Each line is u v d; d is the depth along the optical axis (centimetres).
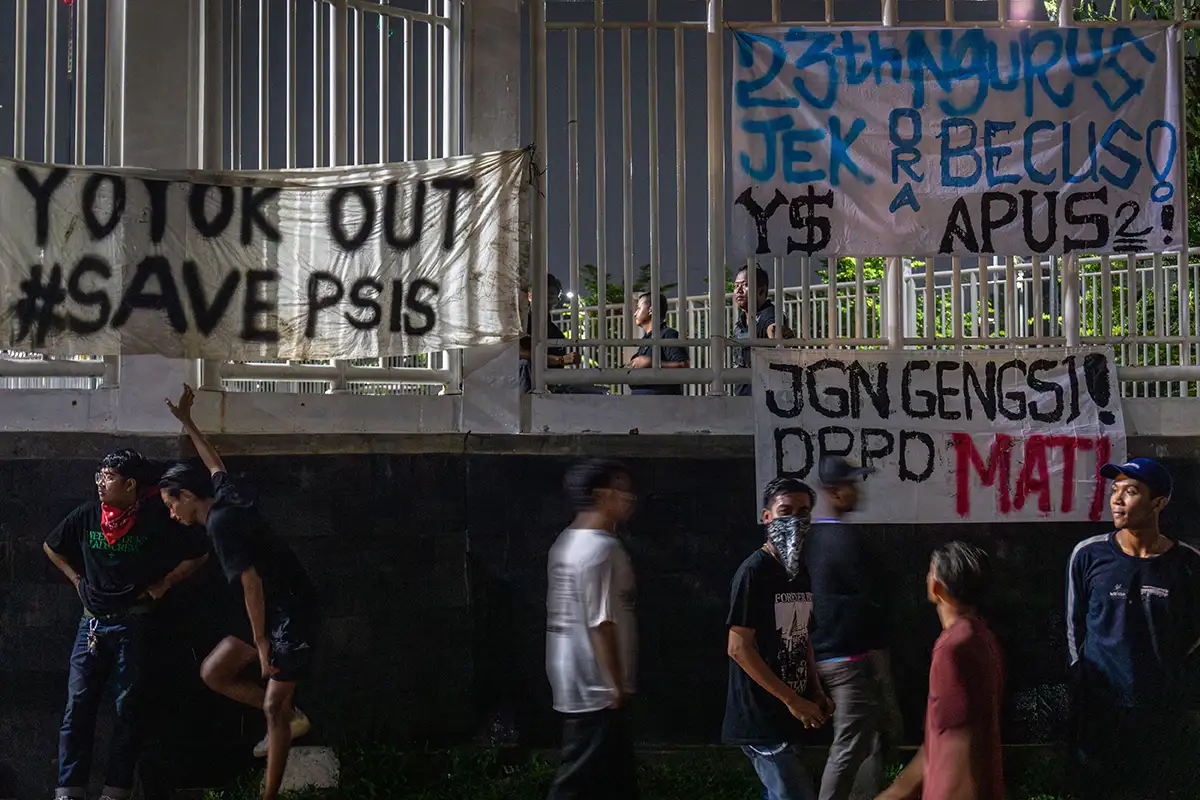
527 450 649
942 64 660
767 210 657
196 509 553
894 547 649
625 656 458
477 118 661
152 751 593
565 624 462
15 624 593
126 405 604
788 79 657
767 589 488
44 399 604
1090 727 562
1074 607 573
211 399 608
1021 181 661
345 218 627
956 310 669
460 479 643
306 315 622
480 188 639
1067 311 670
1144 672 552
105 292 598
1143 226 664
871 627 502
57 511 595
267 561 543
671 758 636
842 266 955
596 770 451
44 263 593
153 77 612
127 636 554
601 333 671
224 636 604
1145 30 666
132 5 610
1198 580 556
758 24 661
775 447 646
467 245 638
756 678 476
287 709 546
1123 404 664
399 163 632
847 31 659
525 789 591
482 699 639
